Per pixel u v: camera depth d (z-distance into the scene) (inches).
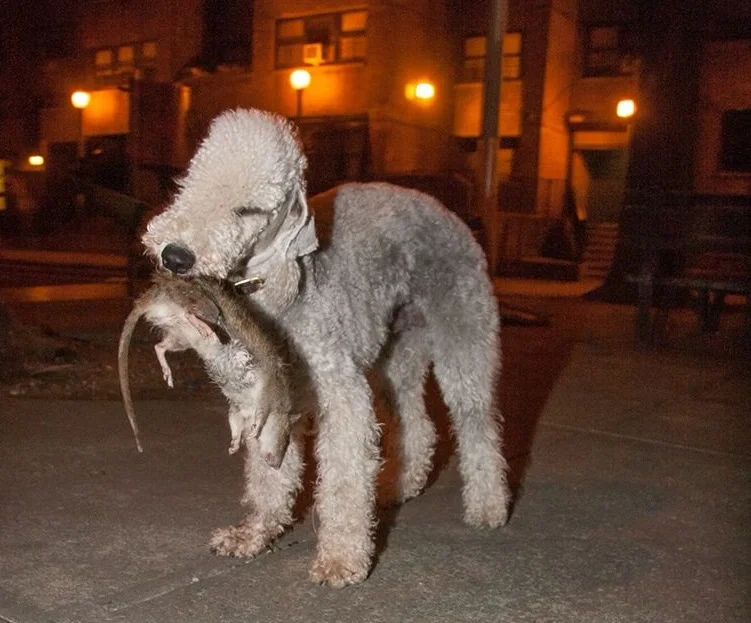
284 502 47.6
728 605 43.1
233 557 46.4
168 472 59.2
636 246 125.3
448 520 53.1
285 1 290.5
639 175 184.2
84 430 67.9
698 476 62.9
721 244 120.3
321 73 285.1
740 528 53.1
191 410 74.6
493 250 128.4
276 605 41.6
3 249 311.9
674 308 168.2
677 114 191.2
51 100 370.3
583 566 47.0
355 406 42.9
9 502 53.0
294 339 42.1
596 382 94.3
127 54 343.3
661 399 86.9
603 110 286.7
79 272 235.8
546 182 282.5
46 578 43.5
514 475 62.0
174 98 210.2
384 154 275.3
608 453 67.9
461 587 44.1
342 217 47.2
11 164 378.6
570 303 176.1
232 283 39.4
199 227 35.5
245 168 36.8
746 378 99.3
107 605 41.1
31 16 370.6
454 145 301.3
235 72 304.7
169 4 325.1
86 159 322.7
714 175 207.3
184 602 41.6
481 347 51.6
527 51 279.7
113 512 52.0
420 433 56.0
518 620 41.1
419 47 284.7
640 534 51.7
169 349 39.3
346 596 42.7
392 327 51.0
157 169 118.0
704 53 205.3
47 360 90.0
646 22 189.6
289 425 42.2
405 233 48.8
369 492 43.6
